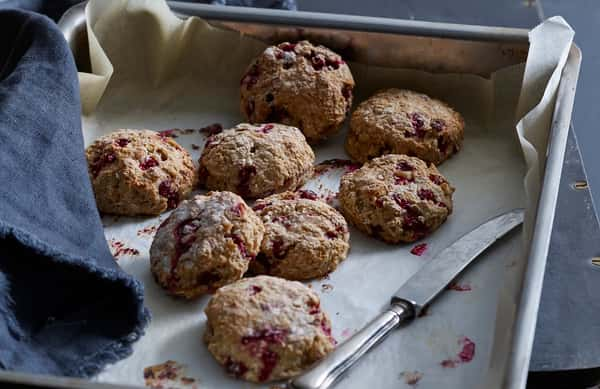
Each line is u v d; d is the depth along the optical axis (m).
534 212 0.73
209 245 0.71
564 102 0.81
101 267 0.68
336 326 0.70
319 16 0.88
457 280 0.73
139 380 0.66
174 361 0.67
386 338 0.69
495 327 0.67
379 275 0.74
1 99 0.74
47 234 0.70
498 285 0.73
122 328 0.68
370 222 0.77
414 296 0.70
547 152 0.77
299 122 0.85
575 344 0.70
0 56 0.81
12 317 0.67
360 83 0.90
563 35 0.84
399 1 1.13
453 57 0.87
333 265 0.74
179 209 0.73
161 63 0.89
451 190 0.79
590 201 0.80
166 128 0.87
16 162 0.72
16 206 0.70
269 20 0.88
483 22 1.11
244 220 0.72
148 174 0.78
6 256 0.67
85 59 0.88
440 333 0.69
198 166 0.82
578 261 0.75
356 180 0.79
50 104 0.75
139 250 0.75
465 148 0.85
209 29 0.89
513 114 0.87
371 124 0.83
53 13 0.92
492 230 0.76
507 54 0.87
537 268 0.68
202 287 0.71
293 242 0.73
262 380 0.66
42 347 0.67
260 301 0.68
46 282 0.68
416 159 0.81
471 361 0.68
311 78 0.85
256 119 0.85
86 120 0.87
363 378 0.66
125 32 0.88
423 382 0.66
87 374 0.66
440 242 0.77
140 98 0.89
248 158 0.80
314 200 0.77
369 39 0.88
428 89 0.89
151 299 0.71
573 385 0.69
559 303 0.72
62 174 0.73
